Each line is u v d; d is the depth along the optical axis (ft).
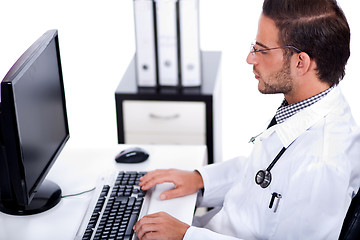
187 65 9.61
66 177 7.27
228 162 7.65
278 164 6.23
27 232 6.22
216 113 10.11
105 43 12.19
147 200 6.81
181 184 7.07
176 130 9.94
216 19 11.84
